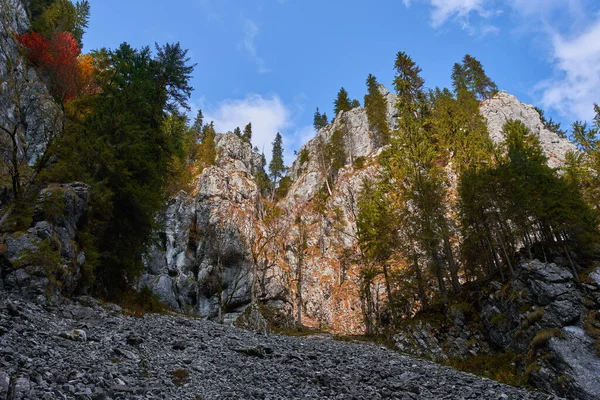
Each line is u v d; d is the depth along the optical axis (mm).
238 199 68688
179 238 58875
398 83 67312
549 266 28391
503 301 29938
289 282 59375
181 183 63281
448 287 42250
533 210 31859
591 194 42031
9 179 22547
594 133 53719
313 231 70875
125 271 26531
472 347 30266
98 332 13266
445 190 41688
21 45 42219
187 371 11000
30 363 8242
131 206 25703
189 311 52094
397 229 41531
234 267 55812
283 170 111938
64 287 17484
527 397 13914
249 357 14336
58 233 18875
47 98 38344
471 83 100688
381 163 54656
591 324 24406
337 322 53438
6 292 14742
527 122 85938
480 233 36281
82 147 22312
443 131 65250
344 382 12508
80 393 7328
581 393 21469
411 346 32594
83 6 60031
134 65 30766
